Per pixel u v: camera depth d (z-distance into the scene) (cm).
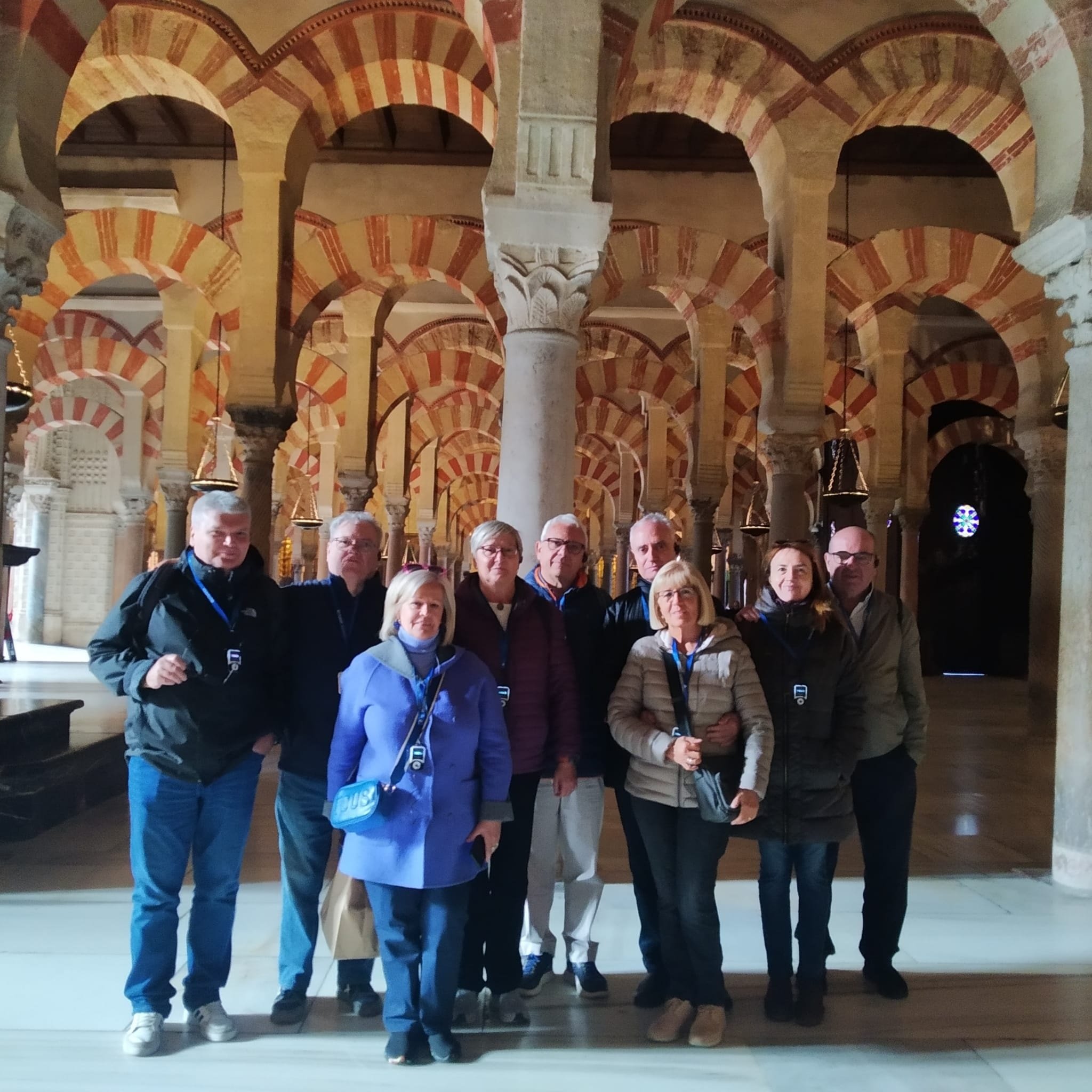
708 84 767
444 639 288
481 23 464
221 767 287
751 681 299
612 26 443
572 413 446
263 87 782
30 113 427
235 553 288
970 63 752
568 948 346
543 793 344
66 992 319
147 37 771
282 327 820
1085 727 454
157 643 283
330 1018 307
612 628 341
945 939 390
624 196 1288
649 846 306
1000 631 1917
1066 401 774
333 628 317
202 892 292
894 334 1240
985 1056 290
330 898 295
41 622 2003
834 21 756
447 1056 278
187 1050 282
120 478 1705
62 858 467
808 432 789
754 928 400
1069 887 455
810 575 313
